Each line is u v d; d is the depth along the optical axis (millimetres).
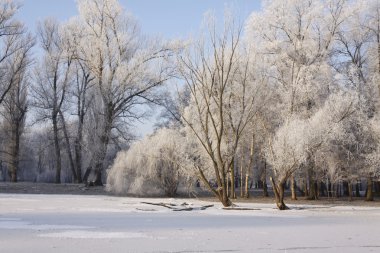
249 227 14914
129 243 11203
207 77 28859
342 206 26844
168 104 42812
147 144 34438
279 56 34875
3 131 55312
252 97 29547
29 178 64062
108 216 18203
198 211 21734
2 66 44750
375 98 32844
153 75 41375
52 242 11250
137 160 34094
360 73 35250
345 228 14836
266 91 31250
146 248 10508
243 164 36531
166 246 10812
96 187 39562
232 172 33188
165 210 21750
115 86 40344
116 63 41031
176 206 23844
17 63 45938
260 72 31078
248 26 36562
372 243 11461
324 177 32781
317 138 24656
